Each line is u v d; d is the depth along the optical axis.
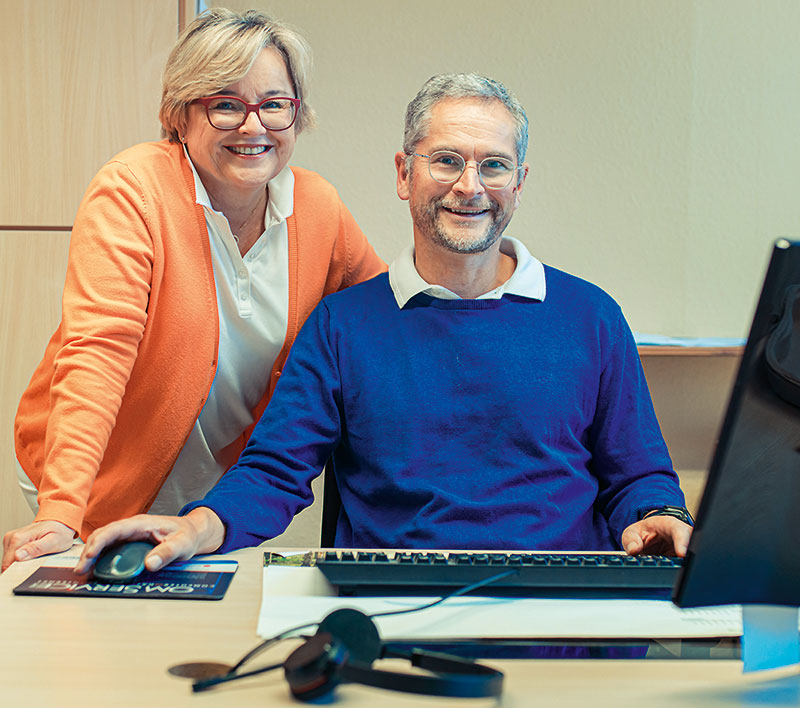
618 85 2.40
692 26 2.39
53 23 2.12
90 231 1.46
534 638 0.78
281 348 1.68
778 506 0.64
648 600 0.87
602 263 2.45
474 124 1.43
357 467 1.42
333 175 2.41
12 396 2.20
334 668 0.63
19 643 0.74
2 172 2.16
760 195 2.44
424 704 0.64
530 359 1.40
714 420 2.44
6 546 1.10
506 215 1.47
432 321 1.44
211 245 1.57
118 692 0.64
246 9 2.33
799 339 0.61
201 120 1.52
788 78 2.41
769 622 0.70
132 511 1.65
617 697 0.66
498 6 2.38
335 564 0.89
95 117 2.13
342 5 2.36
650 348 2.16
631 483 1.39
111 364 1.37
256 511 1.18
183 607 0.85
